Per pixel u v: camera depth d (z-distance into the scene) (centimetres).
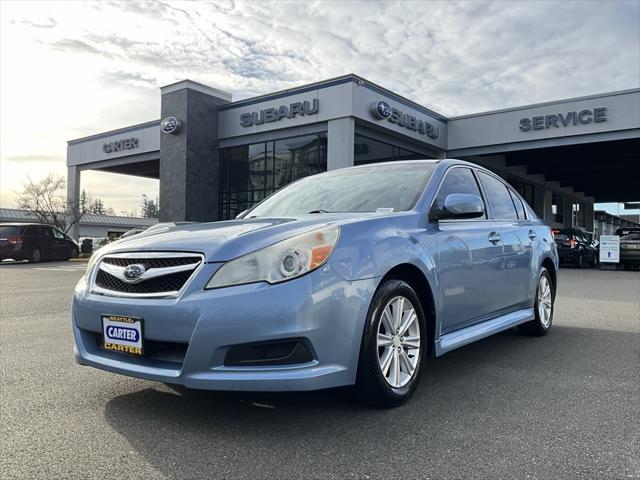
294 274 291
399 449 279
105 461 265
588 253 2214
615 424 316
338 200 431
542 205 3441
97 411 337
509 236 497
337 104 1966
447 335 404
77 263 2209
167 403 351
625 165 2994
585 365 456
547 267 604
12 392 377
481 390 382
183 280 301
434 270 373
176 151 2456
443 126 2408
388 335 335
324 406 343
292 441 289
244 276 290
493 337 581
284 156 2245
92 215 6419
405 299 348
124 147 3033
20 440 292
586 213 4594
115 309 314
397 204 399
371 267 319
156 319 296
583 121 2091
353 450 278
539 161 2895
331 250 305
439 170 438
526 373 429
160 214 2511
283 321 283
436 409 340
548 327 595
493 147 2331
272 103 2222
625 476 251
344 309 302
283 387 284
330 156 1983
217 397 362
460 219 423
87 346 340
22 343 546
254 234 309
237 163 2442
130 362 313
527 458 269
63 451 277
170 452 275
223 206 2498
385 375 331
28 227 2223
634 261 1941
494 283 460
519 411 338
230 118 2422
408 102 2181
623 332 611
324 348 293
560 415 331
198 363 286
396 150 2258
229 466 259
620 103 2016
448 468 258
